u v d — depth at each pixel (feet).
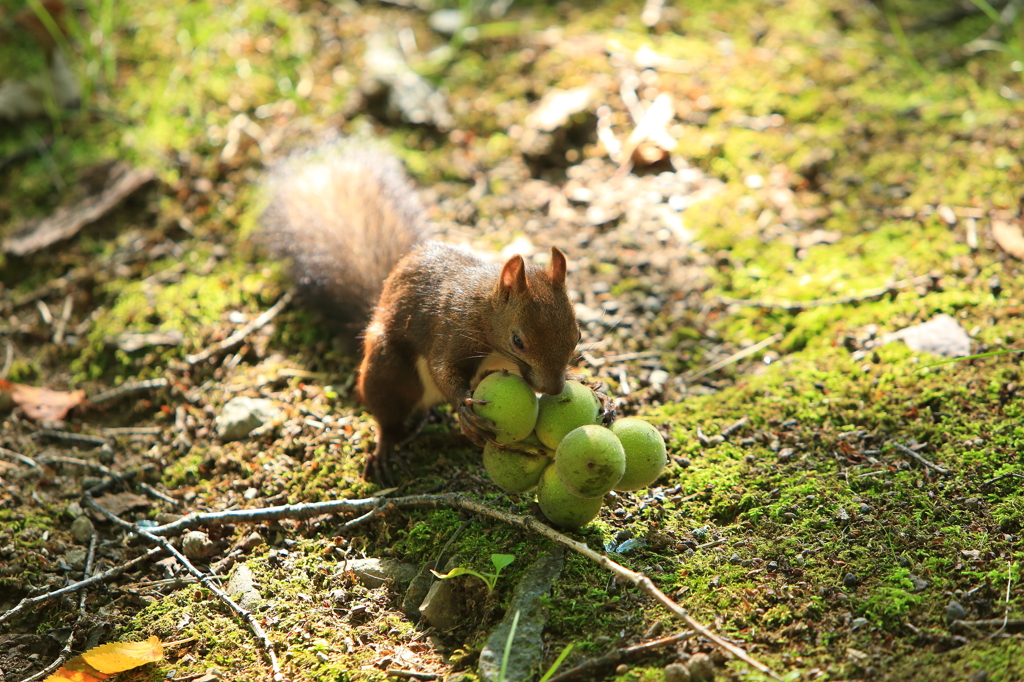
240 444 22.75
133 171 30.78
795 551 17.74
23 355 26.08
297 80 34.63
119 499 21.61
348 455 22.03
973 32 35.83
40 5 32.76
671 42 36.22
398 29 37.14
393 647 17.26
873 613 16.15
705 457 20.84
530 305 18.62
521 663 15.90
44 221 29.50
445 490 20.58
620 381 23.72
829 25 36.96
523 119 32.81
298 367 25.05
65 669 16.80
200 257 28.63
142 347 25.70
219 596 18.47
